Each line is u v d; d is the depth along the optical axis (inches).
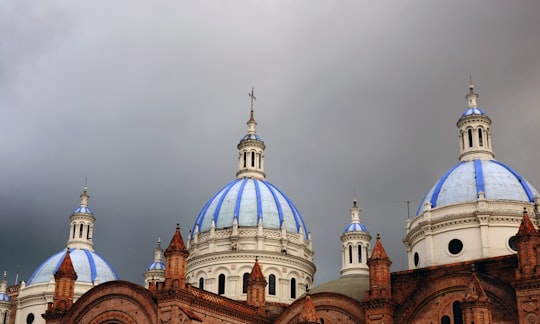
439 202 3294.8
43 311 4431.6
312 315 2498.8
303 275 3907.5
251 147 4298.7
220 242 3863.2
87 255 4670.3
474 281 2335.1
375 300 2751.0
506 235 3105.3
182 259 2738.7
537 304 2391.7
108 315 2859.3
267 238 3863.2
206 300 2802.7
